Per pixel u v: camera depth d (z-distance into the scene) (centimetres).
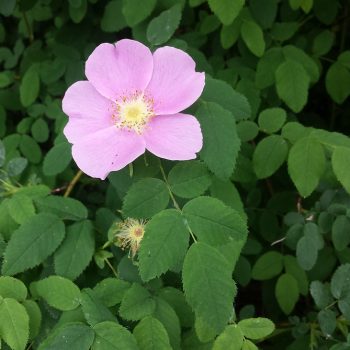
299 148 18
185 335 17
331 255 22
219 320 14
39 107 27
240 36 24
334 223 20
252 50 23
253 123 20
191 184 17
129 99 17
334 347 18
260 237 25
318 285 19
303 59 23
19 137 26
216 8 20
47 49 28
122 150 16
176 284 18
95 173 16
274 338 23
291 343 22
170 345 16
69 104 17
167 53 17
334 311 19
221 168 16
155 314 17
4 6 24
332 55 27
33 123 27
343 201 20
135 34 21
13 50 31
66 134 17
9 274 17
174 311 17
